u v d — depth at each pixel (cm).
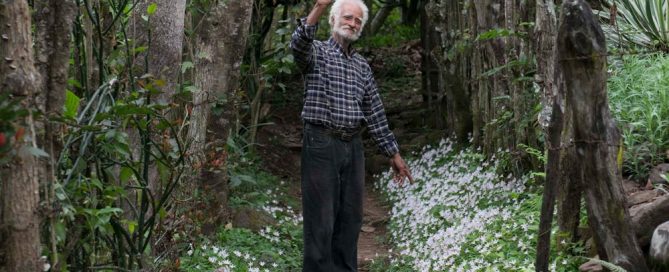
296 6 928
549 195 440
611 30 737
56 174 317
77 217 336
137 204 425
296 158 1120
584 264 479
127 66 405
